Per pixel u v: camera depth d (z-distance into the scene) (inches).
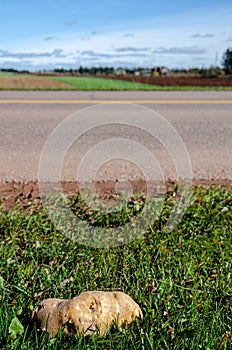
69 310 88.3
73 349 84.0
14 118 336.8
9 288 112.5
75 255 133.9
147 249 136.6
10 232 148.6
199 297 107.5
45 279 115.6
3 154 245.8
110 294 94.1
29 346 85.2
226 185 205.6
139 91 535.2
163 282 112.1
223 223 160.4
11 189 196.9
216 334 90.5
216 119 340.5
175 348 86.4
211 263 128.2
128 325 92.1
